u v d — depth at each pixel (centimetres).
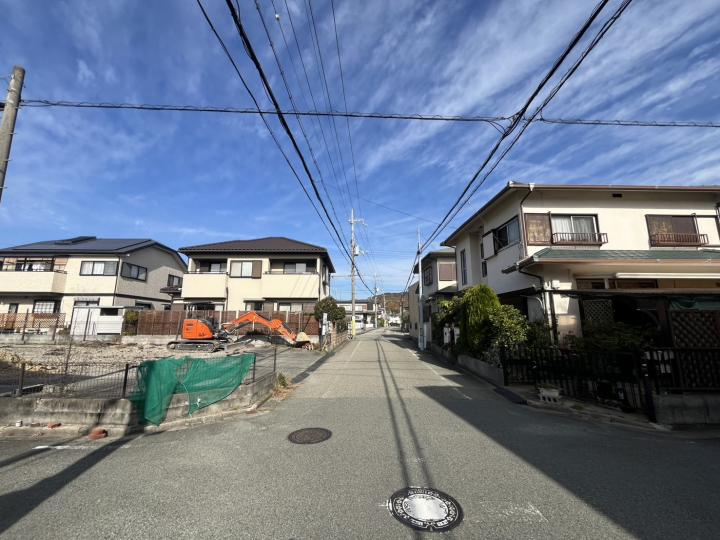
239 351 1673
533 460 415
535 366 824
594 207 1191
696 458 424
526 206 1175
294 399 747
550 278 1012
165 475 379
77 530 278
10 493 342
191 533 272
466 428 538
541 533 272
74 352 1536
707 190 1178
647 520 290
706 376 600
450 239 1891
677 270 973
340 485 351
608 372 653
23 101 613
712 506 313
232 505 314
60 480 370
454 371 1148
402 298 5197
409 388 855
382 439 488
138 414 554
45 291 2306
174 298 2858
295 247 2475
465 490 340
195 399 611
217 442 485
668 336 797
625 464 405
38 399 577
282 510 304
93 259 2478
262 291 2355
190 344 1722
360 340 2958
